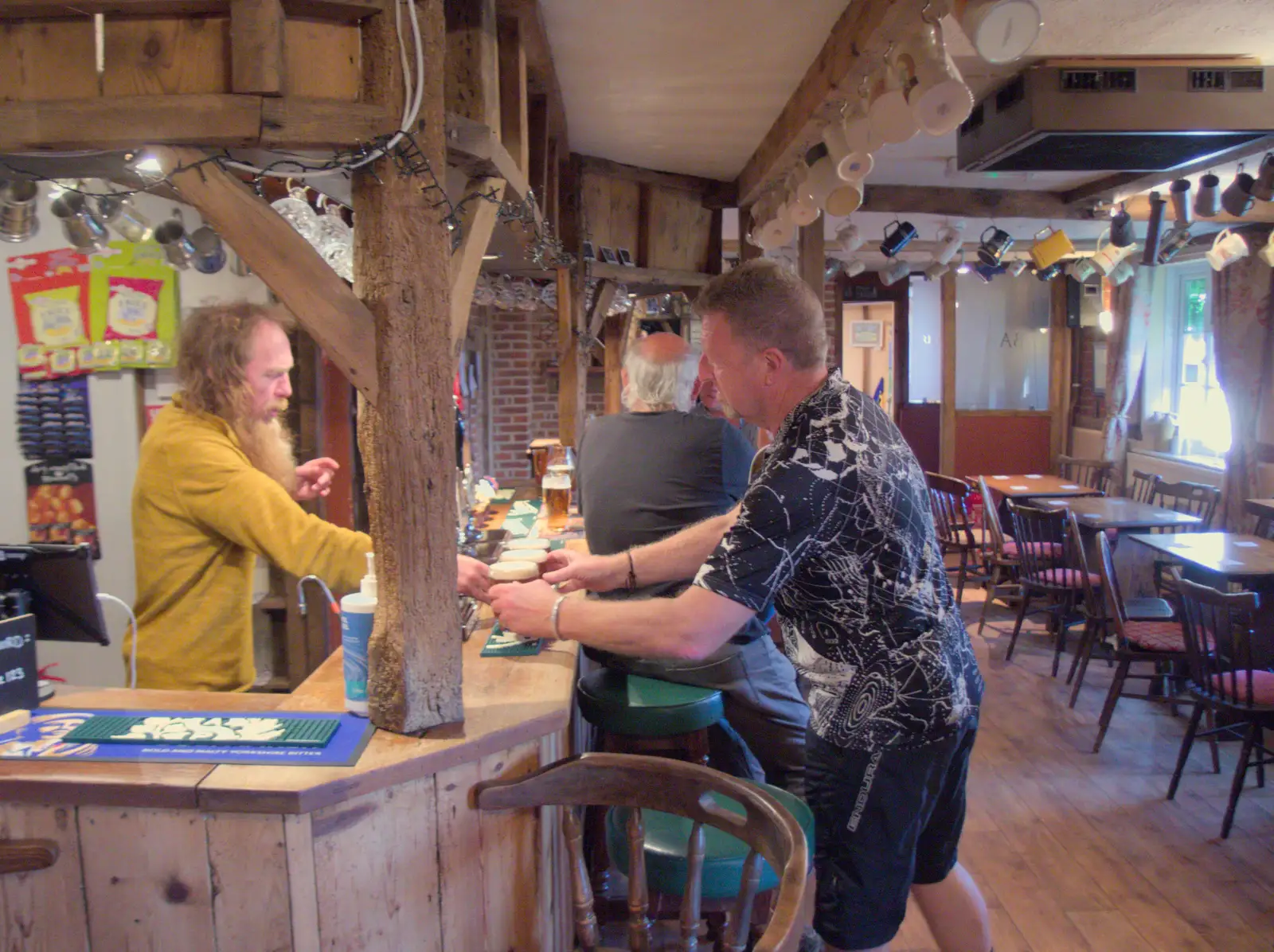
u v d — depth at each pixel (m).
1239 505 6.31
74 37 1.28
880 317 9.68
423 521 1.40
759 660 2.27
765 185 3.91
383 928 1.34
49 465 3.14
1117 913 2.77
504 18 2.21
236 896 1.27
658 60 2.76
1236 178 4.11
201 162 1.29
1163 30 3.01
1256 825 3.31
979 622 6.07
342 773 1.27
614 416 2.41
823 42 2.62
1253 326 6.19
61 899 1.29
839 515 1.48
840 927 1.62
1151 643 3.96
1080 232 7.19
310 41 1.30
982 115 3.61
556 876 1.73
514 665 1.75
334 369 3.17
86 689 1.64
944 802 1.72
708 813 1.36
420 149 1.34
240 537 1.73
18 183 1.77
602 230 3.98
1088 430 8.98
